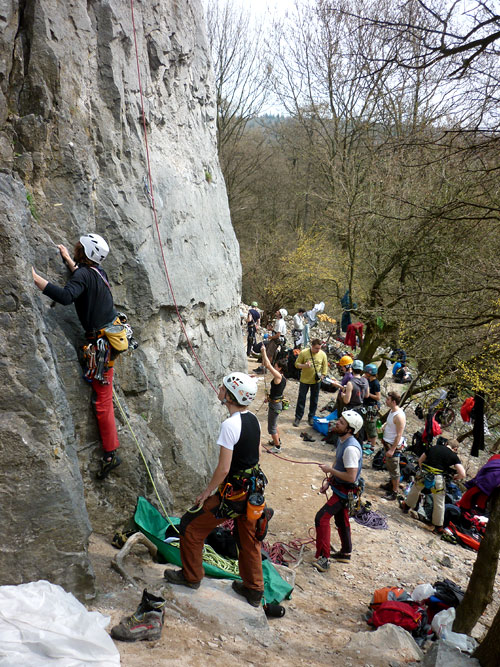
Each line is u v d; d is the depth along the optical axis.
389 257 12.31
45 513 3.55
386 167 11.21
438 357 9.47
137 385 5.41
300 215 31.05
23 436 3.51
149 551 4.59
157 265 5.85
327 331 20.83
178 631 3.66
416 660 4.11
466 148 6.09
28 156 4.51
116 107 5.33
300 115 22.94
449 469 7.64
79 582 3.67
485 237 9.09
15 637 2.87
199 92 7.77
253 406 11.66
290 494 7.77
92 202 5.07
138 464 4.93
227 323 8.15
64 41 4.69
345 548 6.19
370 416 9.70
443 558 6.84
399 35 5.50
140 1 5.85
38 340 3.65
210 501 3.96
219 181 8.48
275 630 4.23
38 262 4.25
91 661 2.90
